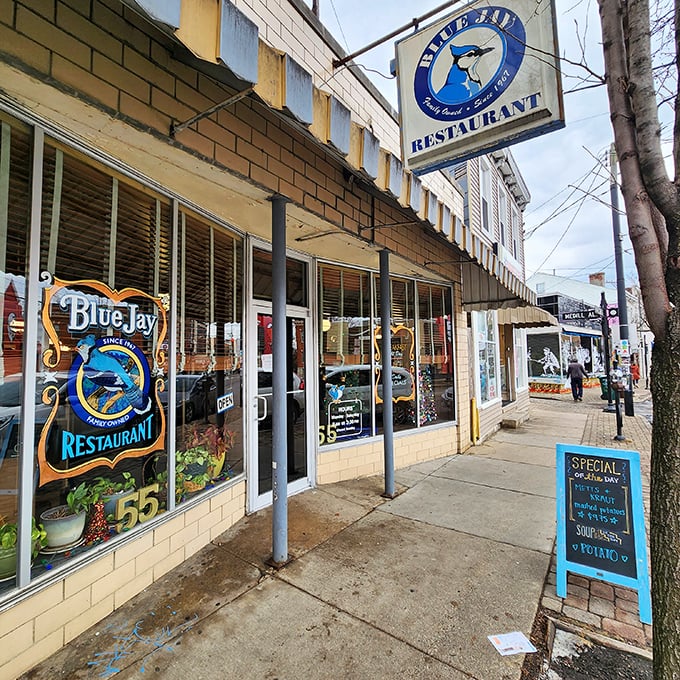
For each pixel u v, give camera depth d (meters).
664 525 1.54
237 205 3.29
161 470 3.00
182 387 3.24
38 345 2.20
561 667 2.16
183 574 2.97
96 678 2.04
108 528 2.59
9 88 1.82
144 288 2.87
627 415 11.01
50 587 2.19
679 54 1.48
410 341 6.19
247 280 4.09
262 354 4.34
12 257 2.10
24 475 2.11
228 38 1.64
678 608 1.49
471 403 7.36
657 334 1.59
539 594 2.79
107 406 2.60
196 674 2.08
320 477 4.92
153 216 2.93
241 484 3.95
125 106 2.02
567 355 19.45
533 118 2.71
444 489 4.86
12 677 2.00
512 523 3.89
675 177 1.52
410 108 3.21
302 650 2.25
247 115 2.75
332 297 5.19
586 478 2.96
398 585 2.87
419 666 2.14
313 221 3.58
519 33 2.76
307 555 3.26
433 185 6.54
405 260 5.11
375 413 5.58
